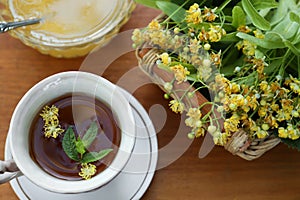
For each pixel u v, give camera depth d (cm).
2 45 53
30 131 47
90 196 49
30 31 52
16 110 45
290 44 43
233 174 52
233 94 43
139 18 54
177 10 45
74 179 47
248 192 52
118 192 49
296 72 47
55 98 48
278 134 46
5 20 52
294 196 52
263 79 45
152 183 51
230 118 44
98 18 52
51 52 52
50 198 49
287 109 44
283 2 46
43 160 47
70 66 53
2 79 53
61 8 52
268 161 52
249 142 46
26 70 53
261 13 46
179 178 52
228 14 47
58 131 48
